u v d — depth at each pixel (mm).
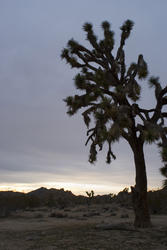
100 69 12234
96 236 9539
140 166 11992
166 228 11234
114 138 9430
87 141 12961
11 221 16656
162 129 10141
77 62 13078
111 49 13250
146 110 12414
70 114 12117
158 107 12352
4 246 8672
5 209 21891
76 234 10078
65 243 8711
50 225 13898
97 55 13188
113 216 19438
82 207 30281
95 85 11828
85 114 12164
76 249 7969
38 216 19406
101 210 25547
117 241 8836
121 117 9836
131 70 12906
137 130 11828
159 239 9195
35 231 11602
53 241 9094
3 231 11898
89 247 8156
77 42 13117
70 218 18266
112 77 12781
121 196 36438
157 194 24250
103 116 10047
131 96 12359
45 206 33469
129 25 13422
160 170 8953
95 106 12016
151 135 9656
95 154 12883
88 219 17281
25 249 8211
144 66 12031
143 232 10258
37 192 50406
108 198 38438
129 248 8070
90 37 13266
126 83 12867
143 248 8102
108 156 13445
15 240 9656
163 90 12281
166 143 9938
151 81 13016
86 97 11414
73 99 11906
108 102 10016
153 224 12664
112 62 13055
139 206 11648
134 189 11852
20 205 29516
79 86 11680
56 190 52438
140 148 12102
